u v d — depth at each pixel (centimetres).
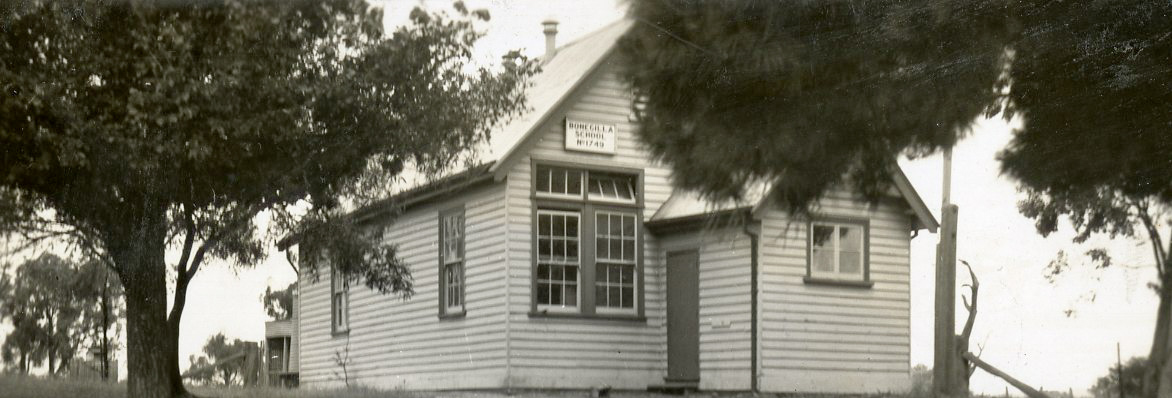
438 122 1441
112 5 1162
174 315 1370
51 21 1151
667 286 2125
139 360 1323
